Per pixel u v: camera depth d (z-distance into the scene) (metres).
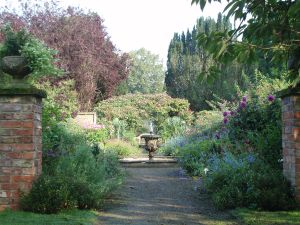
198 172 8.56
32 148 4.70
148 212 5.10
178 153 11.98
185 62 28.92
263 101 8.77
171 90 29.50
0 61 4.93
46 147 6.02
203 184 6.88
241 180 5.42
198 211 5.18
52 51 5.23
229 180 5.75
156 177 8.64
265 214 4.68
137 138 17.83
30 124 4.70
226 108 13.17
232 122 9.05
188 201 5.88
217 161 7.21
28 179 4.69
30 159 4.70
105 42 21.47
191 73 28.19
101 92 21.92
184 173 8.89
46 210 4.62
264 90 9.33
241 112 8.95
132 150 14.09
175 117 19.23
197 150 9.85
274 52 3.24
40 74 5.20
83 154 6.24
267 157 6.56
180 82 28.67
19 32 4.97
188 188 7.06
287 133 5.12
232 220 4.64
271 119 8.16
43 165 5.75
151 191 6.77
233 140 8.73
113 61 21.47
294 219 4.42
